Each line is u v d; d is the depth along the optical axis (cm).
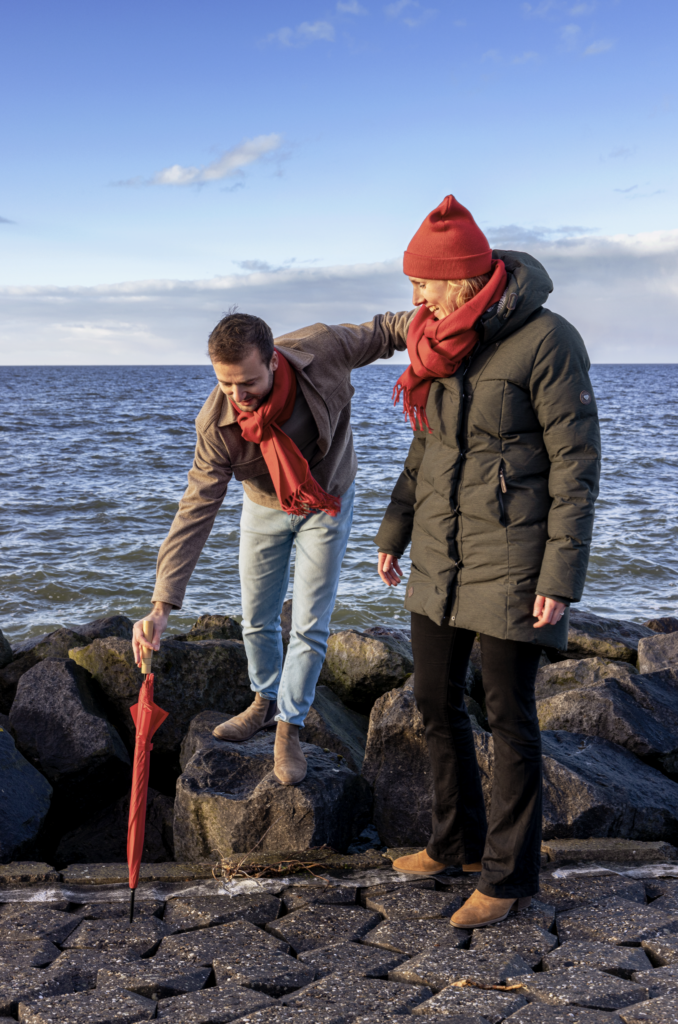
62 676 403
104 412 4391
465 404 235
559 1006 190
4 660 512
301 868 272
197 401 5812
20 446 2553
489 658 237
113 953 221
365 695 443
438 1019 184
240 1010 192
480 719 421
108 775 378
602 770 323
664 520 1360
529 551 230
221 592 895
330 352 279
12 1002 196
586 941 224
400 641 470
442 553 244
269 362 255
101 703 419
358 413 4472
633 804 305
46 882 263
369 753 342
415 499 272
